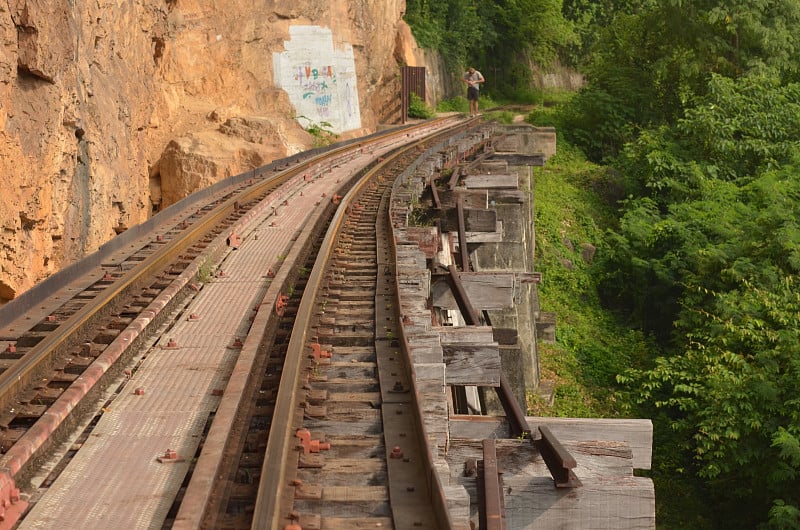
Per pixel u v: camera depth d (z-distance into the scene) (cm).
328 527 433
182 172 2258
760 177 2464
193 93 2634
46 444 533
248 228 1301
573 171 3247
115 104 1603
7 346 697
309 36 3262
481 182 1984
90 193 1412
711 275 2011
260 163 2372
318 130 3189
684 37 3647
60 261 1281
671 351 2022
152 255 1006
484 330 805
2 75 1035
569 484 601
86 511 464
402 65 4591
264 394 623
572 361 2081
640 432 765
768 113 2972
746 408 1446
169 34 2453
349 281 955
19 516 451
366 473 495
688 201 2775
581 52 6612
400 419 568
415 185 1662
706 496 1555
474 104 4522
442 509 412
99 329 770
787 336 1545
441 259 1532
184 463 526
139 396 632
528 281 1420
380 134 3222
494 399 1470
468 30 5619
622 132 3628
